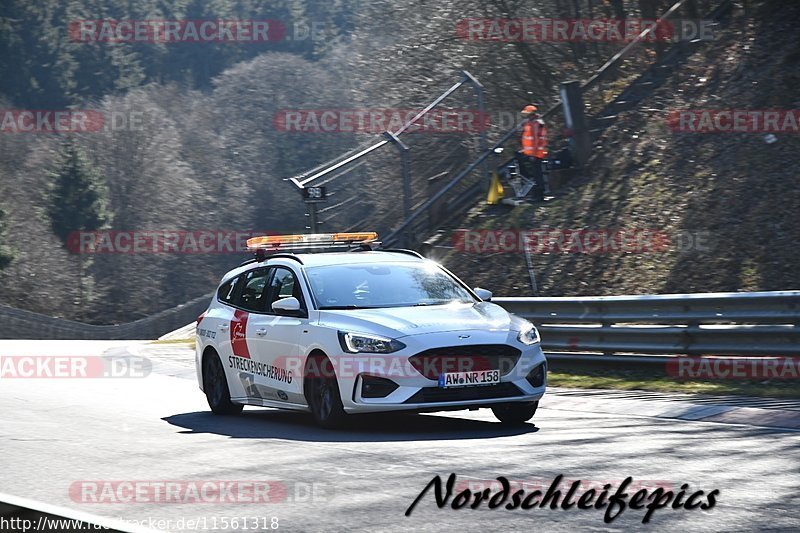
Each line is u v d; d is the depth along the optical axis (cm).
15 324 16538
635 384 3806
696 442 2575
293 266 3344
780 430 2750
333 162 8519
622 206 6475
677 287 5522
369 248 3747
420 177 8800
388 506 1914
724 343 3906
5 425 3244
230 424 3253
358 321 2989
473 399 2883
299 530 1747
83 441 2870
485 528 1736
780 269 5234
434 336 2891
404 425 3103
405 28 10750
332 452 2564
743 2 7875
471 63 9888
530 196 7125
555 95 9625
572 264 6178
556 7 9694
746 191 5962
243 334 3403
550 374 4350
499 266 6525
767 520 1745
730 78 7156
